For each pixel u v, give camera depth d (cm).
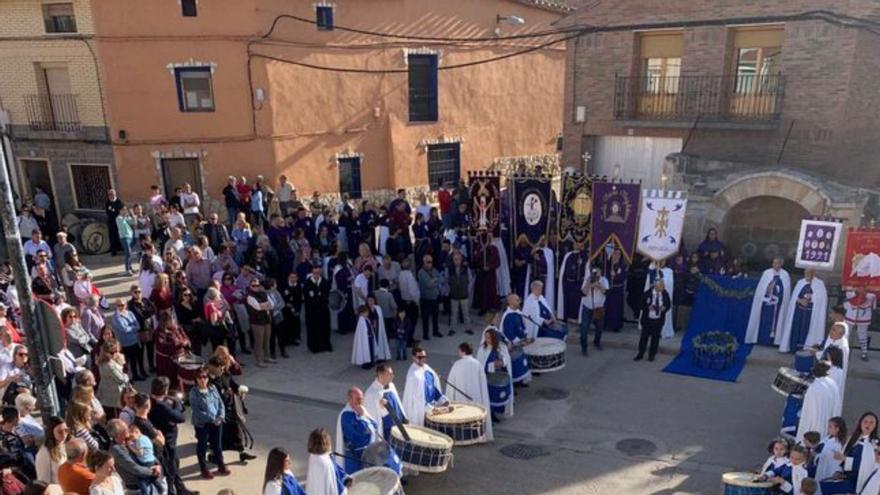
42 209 1969
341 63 2388
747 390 1276
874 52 1764
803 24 1733
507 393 1164
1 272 1449
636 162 2080
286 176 2303
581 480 992
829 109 1738
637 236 1545
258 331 1388
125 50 2072
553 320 1367
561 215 1639
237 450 1039
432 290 1530
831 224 1372
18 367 1016
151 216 2044
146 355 1385
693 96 1908
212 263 1515
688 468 1019
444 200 2131
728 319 1477
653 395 1263
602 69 2044
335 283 1585
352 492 797
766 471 866
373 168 2547
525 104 3028
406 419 998
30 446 855
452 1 2655
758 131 1845
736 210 1695
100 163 2155
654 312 1391
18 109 2186
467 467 1030
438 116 2697
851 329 1374
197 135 2164
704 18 1859
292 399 1265
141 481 796
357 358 1396
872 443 839
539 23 2994
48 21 2105
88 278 1403
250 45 2161
